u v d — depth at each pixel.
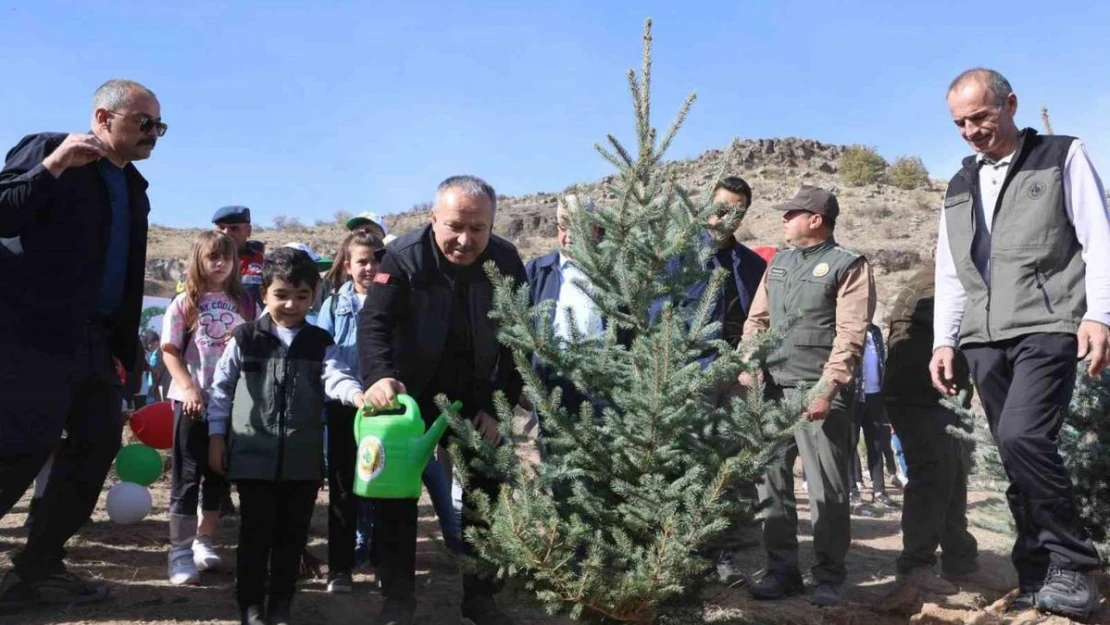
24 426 4.50
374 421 4.30
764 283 5.95
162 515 7.43
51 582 4.83
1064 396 4.98
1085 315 4.85
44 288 4.59
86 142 4.41
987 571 6.32
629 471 4.05
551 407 4.05
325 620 4.85
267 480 4.53
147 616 4.74
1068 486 4.92
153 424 6.82
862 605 5.44
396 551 4.39
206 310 5.73
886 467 11.23
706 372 4.04
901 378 5.99
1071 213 4.96
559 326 4.93
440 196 4.37
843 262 5.56
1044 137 5.09
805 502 9.30
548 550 3.83
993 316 5.12
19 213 4.38
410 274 4.44
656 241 4.18
